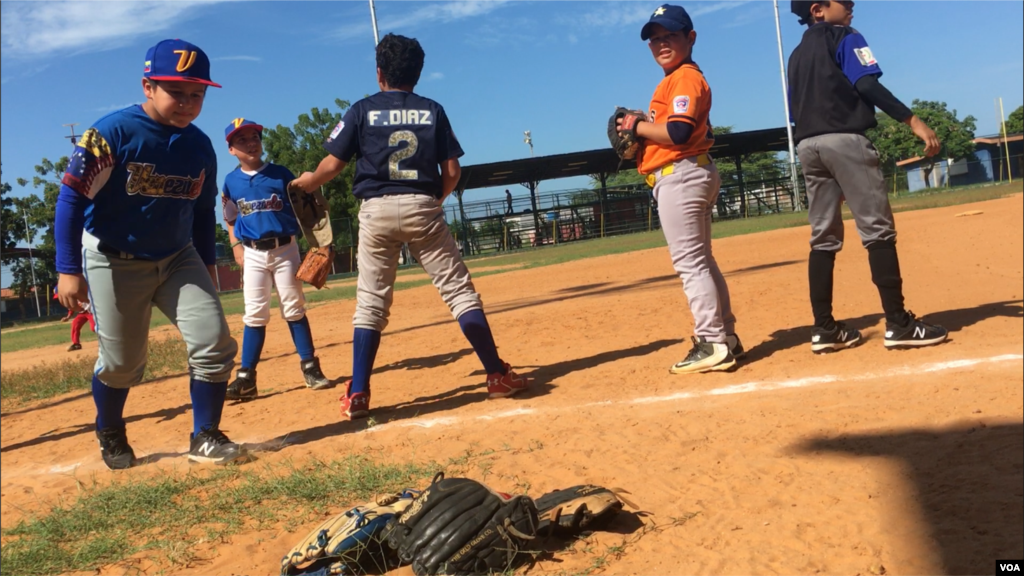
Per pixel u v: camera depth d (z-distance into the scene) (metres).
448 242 5.04
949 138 53.66
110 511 3.69
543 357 6.41
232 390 6.27
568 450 3.79
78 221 4.16
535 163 41.59
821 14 5.15
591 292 11.70
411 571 2.74
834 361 5.02
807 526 2.73
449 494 2.77
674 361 5.59
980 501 2.71
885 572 2.37
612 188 46.47
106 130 4.07
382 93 4.92
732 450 3.57
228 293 34.41
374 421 4.85
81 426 6.49
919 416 3.69
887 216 5.03
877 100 4.79
